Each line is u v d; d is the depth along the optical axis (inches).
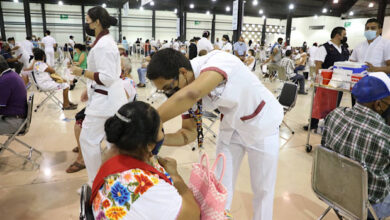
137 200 32.0
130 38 1027.3
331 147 65.4
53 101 226.8
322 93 154.6
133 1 957.2
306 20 948.6
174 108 42.2
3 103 106.1
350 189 60.2
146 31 1037.2
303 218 87.6
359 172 56.7
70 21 933.2
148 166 34.7
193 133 58.9
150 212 32.3
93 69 86.3
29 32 726.5
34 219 83.7
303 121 196.9
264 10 963.3
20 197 95.0
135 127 33.6
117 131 33.8
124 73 127.6
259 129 57.2
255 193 66.6
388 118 69.6
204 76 46.0
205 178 40.1
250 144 61.5
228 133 63.3
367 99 60.3
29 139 148.4
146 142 34.7
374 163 57.7
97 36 84.7
